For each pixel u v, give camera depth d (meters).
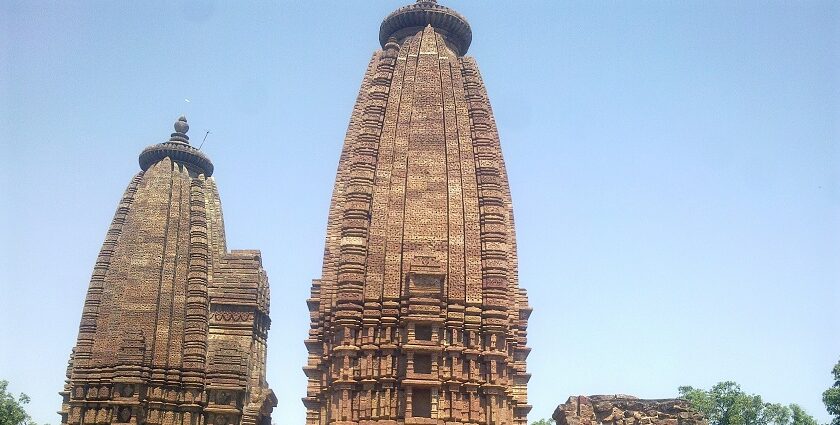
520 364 35.53
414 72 39.19
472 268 33.28
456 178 35.28
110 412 40.88
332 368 32.12
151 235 44.94
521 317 37.06
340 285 32.84
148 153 48.91
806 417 74.94
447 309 32.31
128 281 43.56
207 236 46.44
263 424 42.81
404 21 42.09
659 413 31.47
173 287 43.91
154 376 41.41
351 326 32.00
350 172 35.94
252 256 45.25
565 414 32.03
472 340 31.97
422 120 37.06
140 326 42.28
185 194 47.28
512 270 37.62
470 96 38.31
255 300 43.97
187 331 42.97
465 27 42.59
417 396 31.17
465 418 30.98
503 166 39.56
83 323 44.22
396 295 32.47
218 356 42.22
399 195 34.84
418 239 33.53
